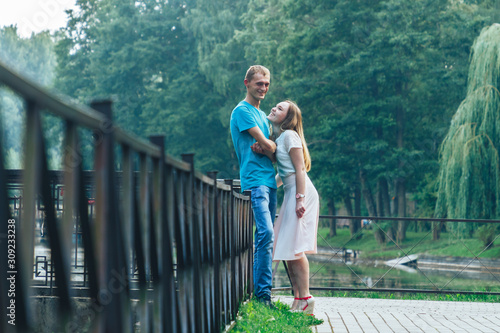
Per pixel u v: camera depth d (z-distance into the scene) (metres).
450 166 20.91
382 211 32.59
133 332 1.77
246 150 5.20
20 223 0.99
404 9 28.62
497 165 20.31
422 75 29.38
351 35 30.83
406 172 29.48
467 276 22.42
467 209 20.70
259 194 5.11
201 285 2.88
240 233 4.84
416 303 7.05
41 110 1.01
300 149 5.04
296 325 4.50
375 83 31.33
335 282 21.48
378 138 31.06
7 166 0.97
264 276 5.16
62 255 1.16
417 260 27.06
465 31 28.16
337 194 31.38
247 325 4.02
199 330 2.66
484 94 20.28
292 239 5.02
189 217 2.54
